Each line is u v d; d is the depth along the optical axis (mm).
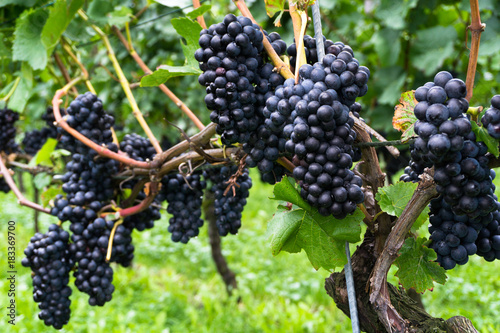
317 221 858
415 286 862
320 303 2914
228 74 831
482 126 773
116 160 1085
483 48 1610
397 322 841
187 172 1056
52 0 1311
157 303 2902
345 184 806
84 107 1047
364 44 2137
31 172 1449
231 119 852
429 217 860
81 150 1066
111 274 1092
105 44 1308
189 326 2689
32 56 1211
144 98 2211
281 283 3219
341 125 806
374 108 1954
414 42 1746
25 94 1297
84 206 1089
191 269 3660
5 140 1499
